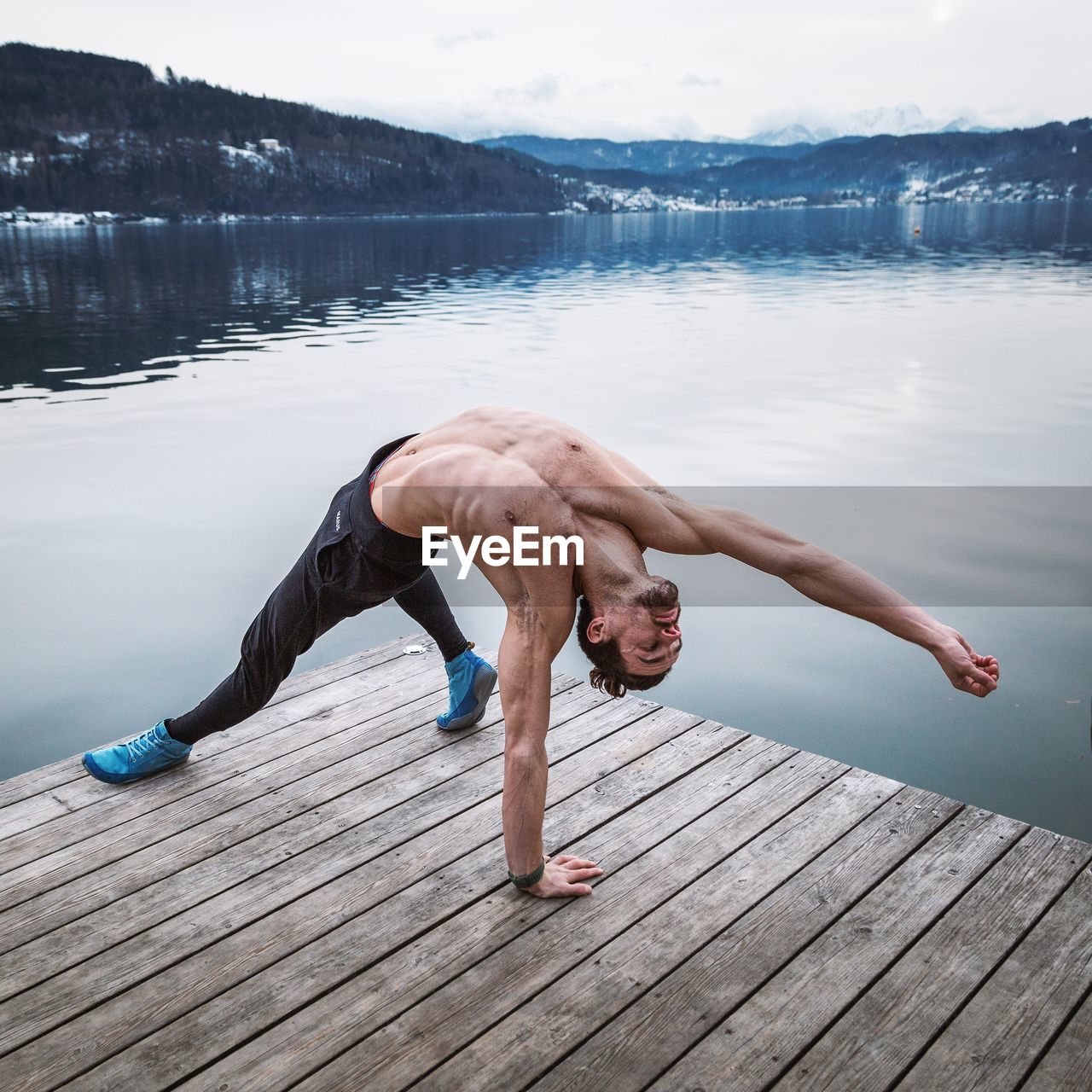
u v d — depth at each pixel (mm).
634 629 1741
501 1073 1578
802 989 1764
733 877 2096
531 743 1899
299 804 2406
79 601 4336
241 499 5910
